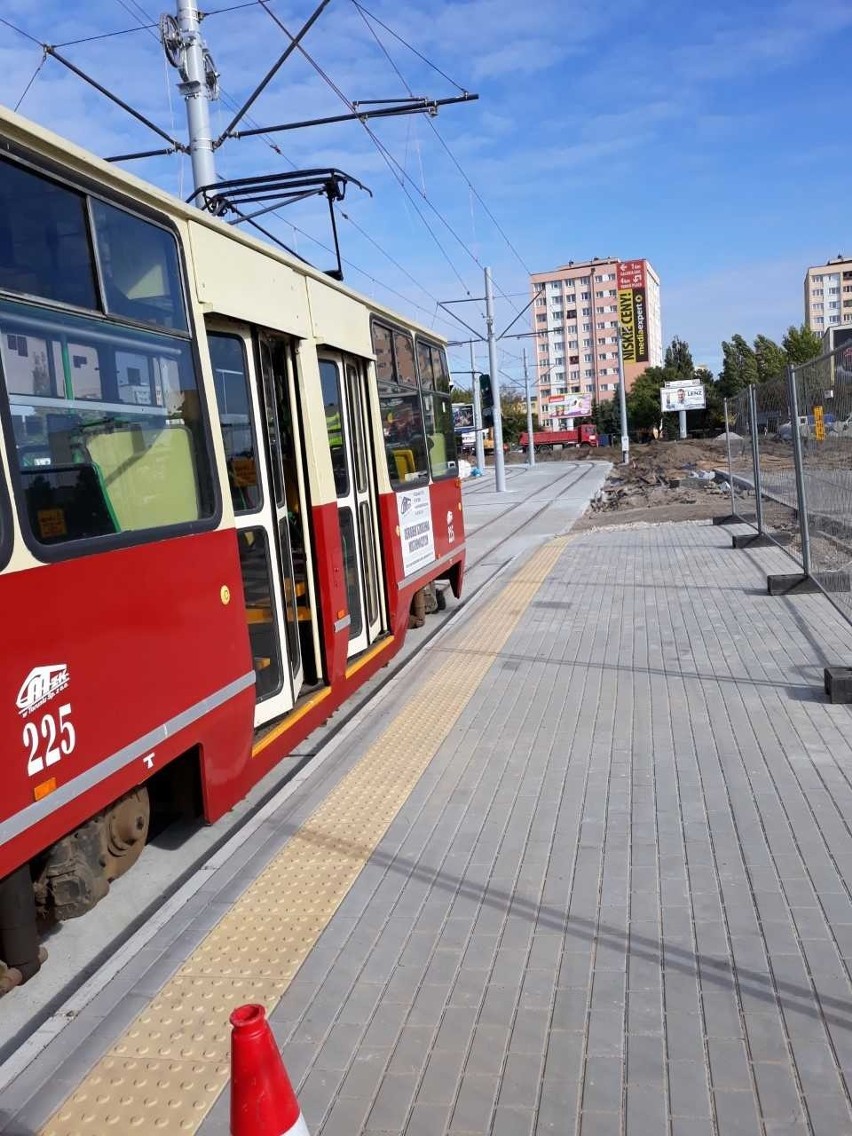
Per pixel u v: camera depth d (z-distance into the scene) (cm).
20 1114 301
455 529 1196
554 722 673
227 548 527
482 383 3894
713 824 485
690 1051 312
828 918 388
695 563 1343
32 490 368
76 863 411
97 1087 312
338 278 847
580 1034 325
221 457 533
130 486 439
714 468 3959
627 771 568
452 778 578
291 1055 324
